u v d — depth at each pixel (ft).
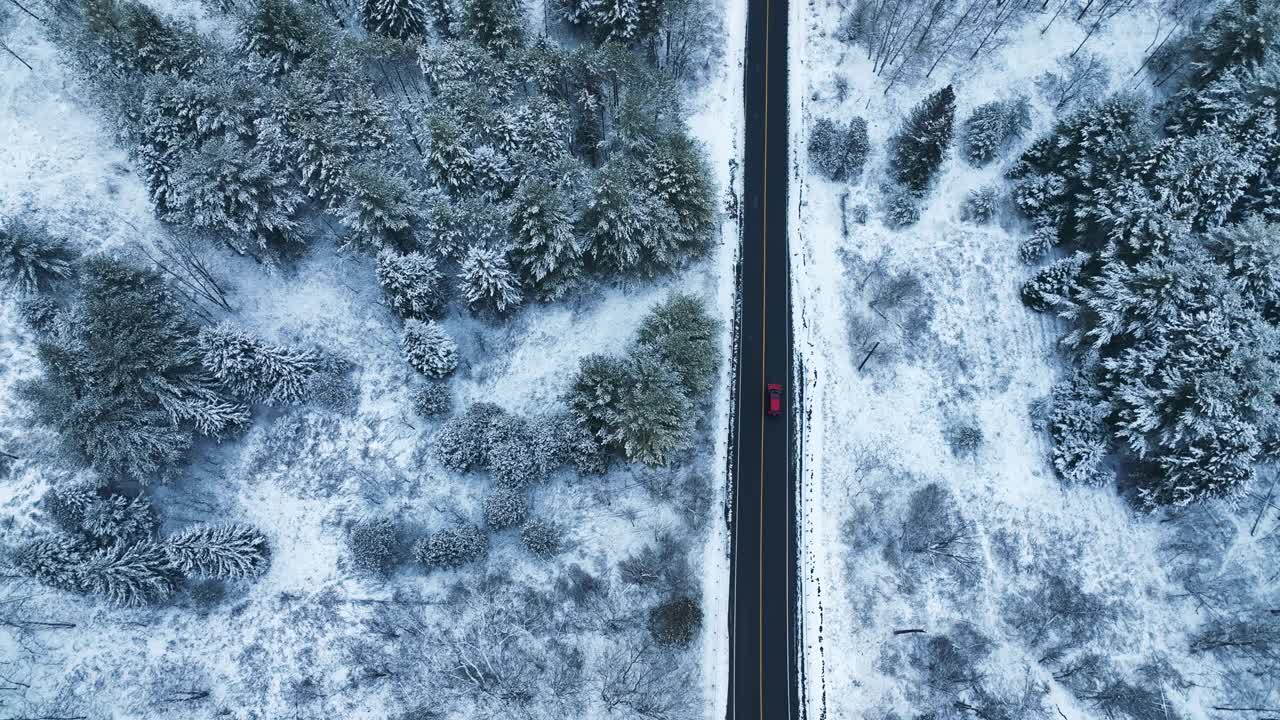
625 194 148.05
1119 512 148.46
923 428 156.15
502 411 151.94
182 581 138.00
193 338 142.20
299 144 150.82
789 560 142.41
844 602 139.74
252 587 140.26
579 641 136.46
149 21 159.84
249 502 146.72
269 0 163.22
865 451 153.17
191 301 156.25
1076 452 148.25
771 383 158.51
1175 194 151.64
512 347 161.48
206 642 135.64
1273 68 157.69
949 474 151.84
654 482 147.84
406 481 149.48
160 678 132.26
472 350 161.17
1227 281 143.02
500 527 143.43
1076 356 160.56
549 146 161.68
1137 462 148.36
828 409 156.66
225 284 160.97
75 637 132.77
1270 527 144.66
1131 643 138.00
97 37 158.92
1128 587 142.61
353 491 148.56
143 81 158.40
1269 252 141.08
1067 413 151.33
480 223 152.56
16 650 130.31
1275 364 134.51
